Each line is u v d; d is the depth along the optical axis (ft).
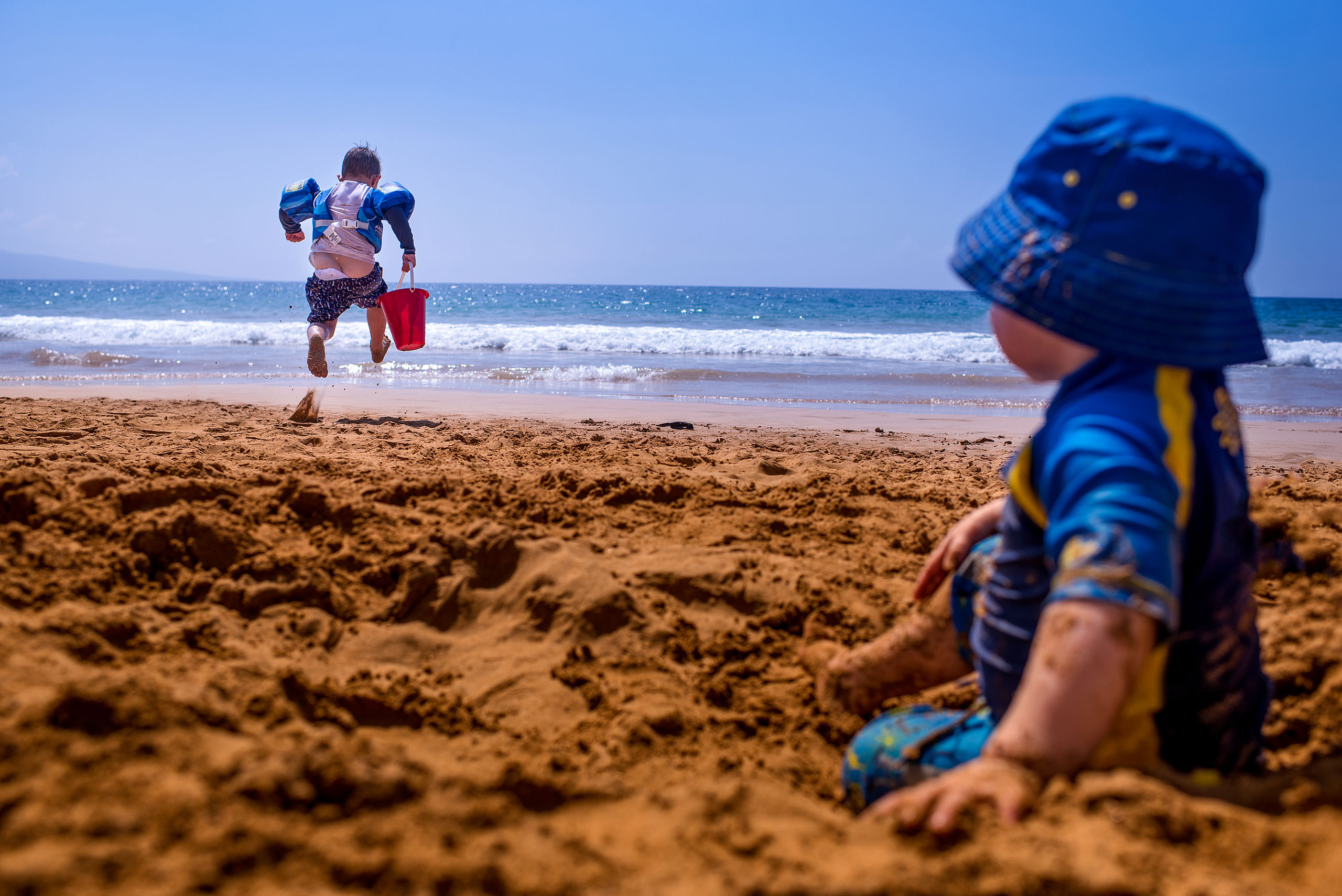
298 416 22.48
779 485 14.89
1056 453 4.54
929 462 19.48
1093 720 4.14
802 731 7.41
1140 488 4.21
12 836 3.84
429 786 4.65
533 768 6.20
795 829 4.43
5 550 8.45
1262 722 5.25
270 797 4.27
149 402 25.91
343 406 27.66
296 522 10.82
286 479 11.45
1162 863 3.76
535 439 20.12
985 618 5.25
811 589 10.12
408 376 40.40
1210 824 4.12
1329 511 11.83
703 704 7.82
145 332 63.57
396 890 3.75
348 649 8.45
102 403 25.35
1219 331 4.43
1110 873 3.68
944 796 4.25
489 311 149.69
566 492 13.53
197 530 9.47
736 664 8.59
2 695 5.27
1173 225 4.40
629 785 5.34
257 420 22.24
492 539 10.02
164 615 8.11
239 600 8.69
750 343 61.41
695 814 4.64
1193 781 4.73
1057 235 4.57
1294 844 4.00
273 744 4.99
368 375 40.83
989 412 31.09
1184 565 4.55
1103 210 4.47
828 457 19.83
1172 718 4.72
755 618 9.68
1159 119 4.59
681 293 329.11
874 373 44.83
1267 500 12.89
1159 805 4.08
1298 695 7.10
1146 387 4.53
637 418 27.14
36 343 57.26
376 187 23.16
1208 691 4.71
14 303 173.58
